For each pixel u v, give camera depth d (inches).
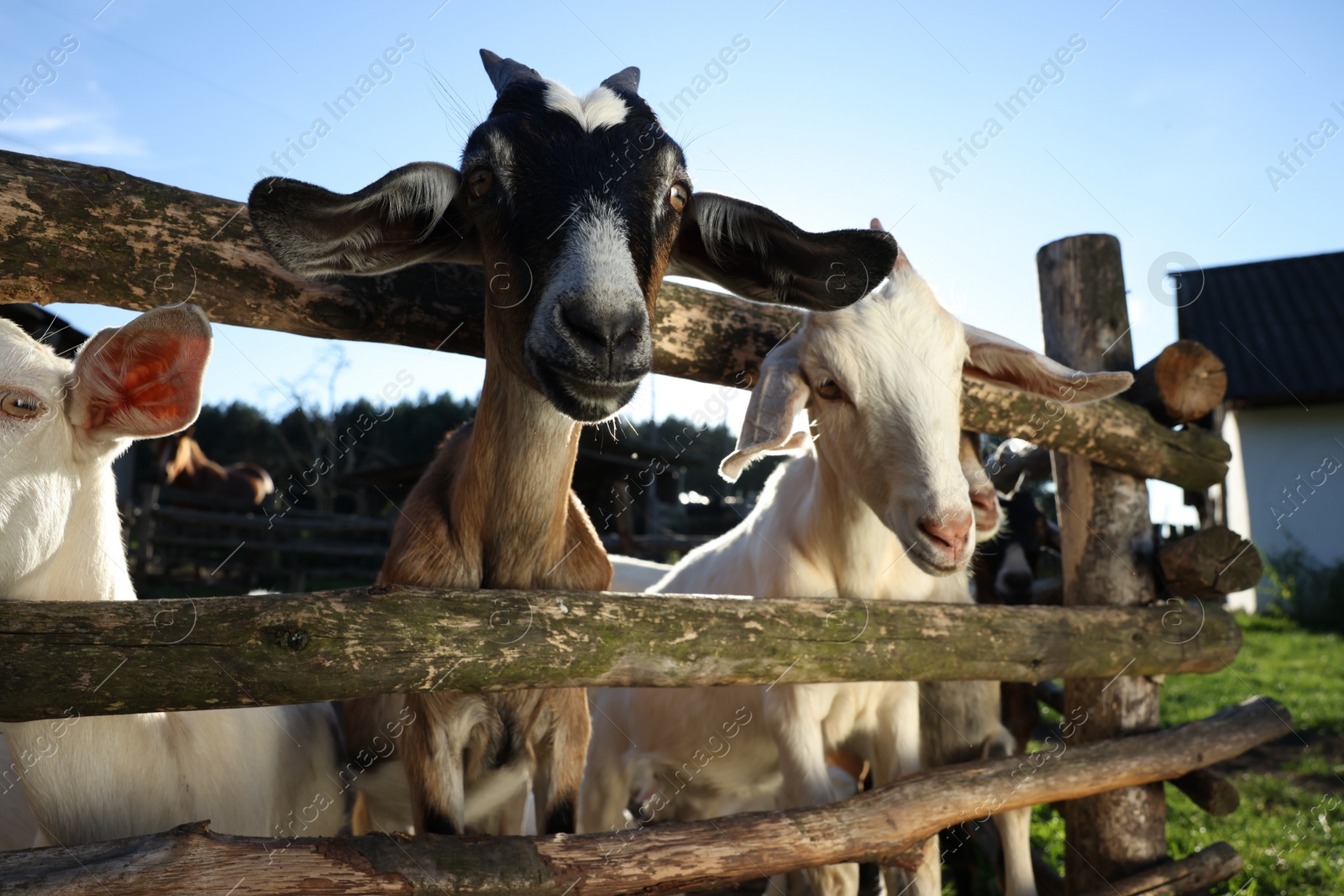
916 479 31.1
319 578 183.3
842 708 37.1
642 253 25.1
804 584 37.6
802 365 33.4
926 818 30.6
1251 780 64.6
